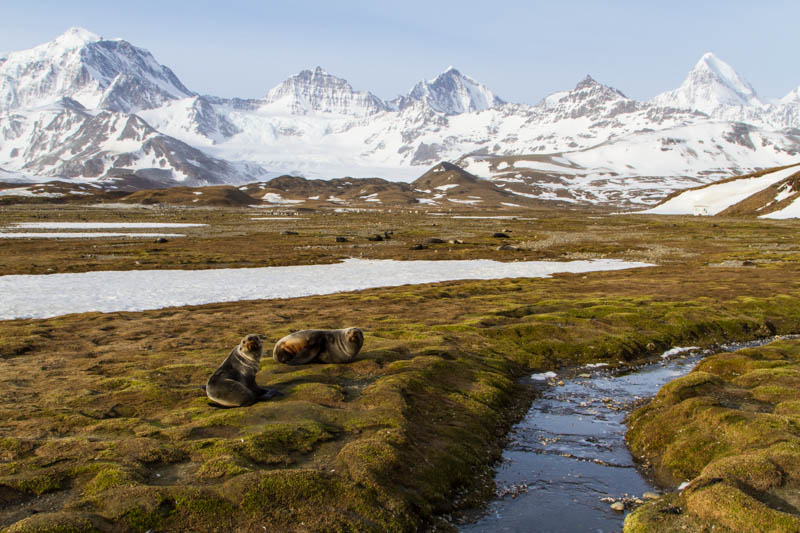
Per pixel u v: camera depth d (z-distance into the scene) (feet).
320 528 27.91
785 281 128.06
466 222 435.12
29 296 101.86
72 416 39.63
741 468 32.19
